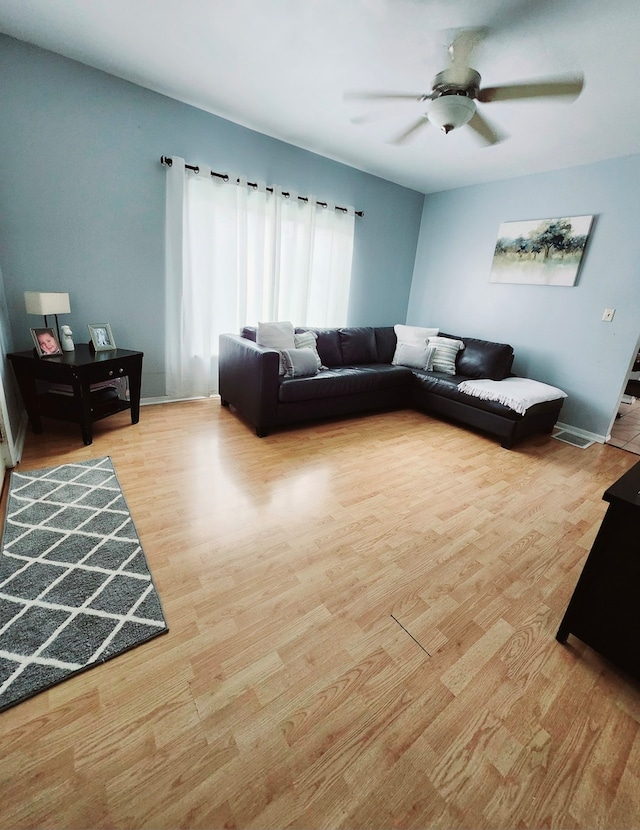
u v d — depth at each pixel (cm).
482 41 178
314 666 115
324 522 188
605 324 327
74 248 264
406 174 393
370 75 221
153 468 226
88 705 100
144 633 121
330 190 379
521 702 110
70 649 113
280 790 86
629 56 179
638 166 294
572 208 335
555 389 331
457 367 397
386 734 99
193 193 297
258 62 218
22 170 236
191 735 95
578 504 224
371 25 176
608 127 252
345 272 412
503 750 97
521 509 214
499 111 240
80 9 187
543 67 195
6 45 216
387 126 284
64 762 87
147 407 323
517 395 301
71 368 228
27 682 103
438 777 90
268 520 186
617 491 111
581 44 175
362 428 329
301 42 195
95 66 241
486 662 121
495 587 154
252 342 299
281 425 318
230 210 315
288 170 345
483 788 89
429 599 145
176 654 115
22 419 263
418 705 107
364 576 154
